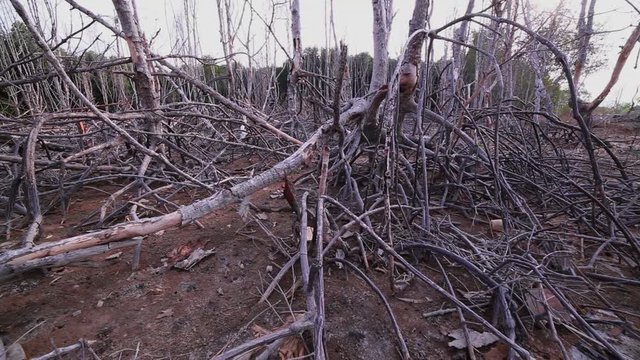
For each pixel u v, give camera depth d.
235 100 4.04
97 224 1.96
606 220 2.00
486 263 1.41
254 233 1.90
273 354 1.04
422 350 1.11
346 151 2.55
